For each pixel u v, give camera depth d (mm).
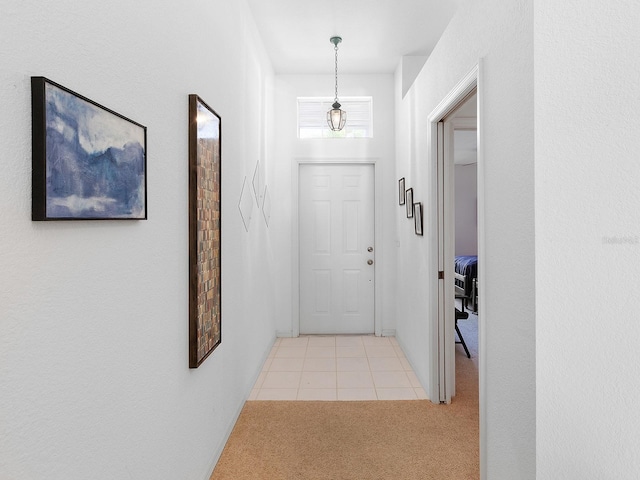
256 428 2328
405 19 3064
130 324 1139
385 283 4215
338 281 4332
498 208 1521
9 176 708
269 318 3775
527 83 1295
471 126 2939
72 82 877
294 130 4184
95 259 966
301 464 1981
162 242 1355
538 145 1009
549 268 1001
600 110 943
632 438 934
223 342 2121
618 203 931
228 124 2240
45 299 796
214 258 1874
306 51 3623
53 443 818
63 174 820
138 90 1184
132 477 1146
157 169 1317
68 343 866
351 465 1974
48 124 774
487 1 1615
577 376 982
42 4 787
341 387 2939
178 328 1496
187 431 1589
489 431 1624
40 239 783
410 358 3369
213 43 1947
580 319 972
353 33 3283
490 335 1604
